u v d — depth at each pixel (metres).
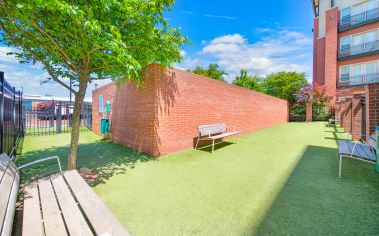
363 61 19.55
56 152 6.35
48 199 2.15
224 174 4.21
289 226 2.33
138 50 4.12
